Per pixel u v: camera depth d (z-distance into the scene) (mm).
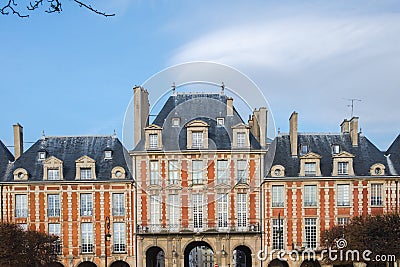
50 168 50625
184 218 49875
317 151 52125
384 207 50125
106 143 53438
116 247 50156
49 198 50562
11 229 44656
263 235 49875
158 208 50250
